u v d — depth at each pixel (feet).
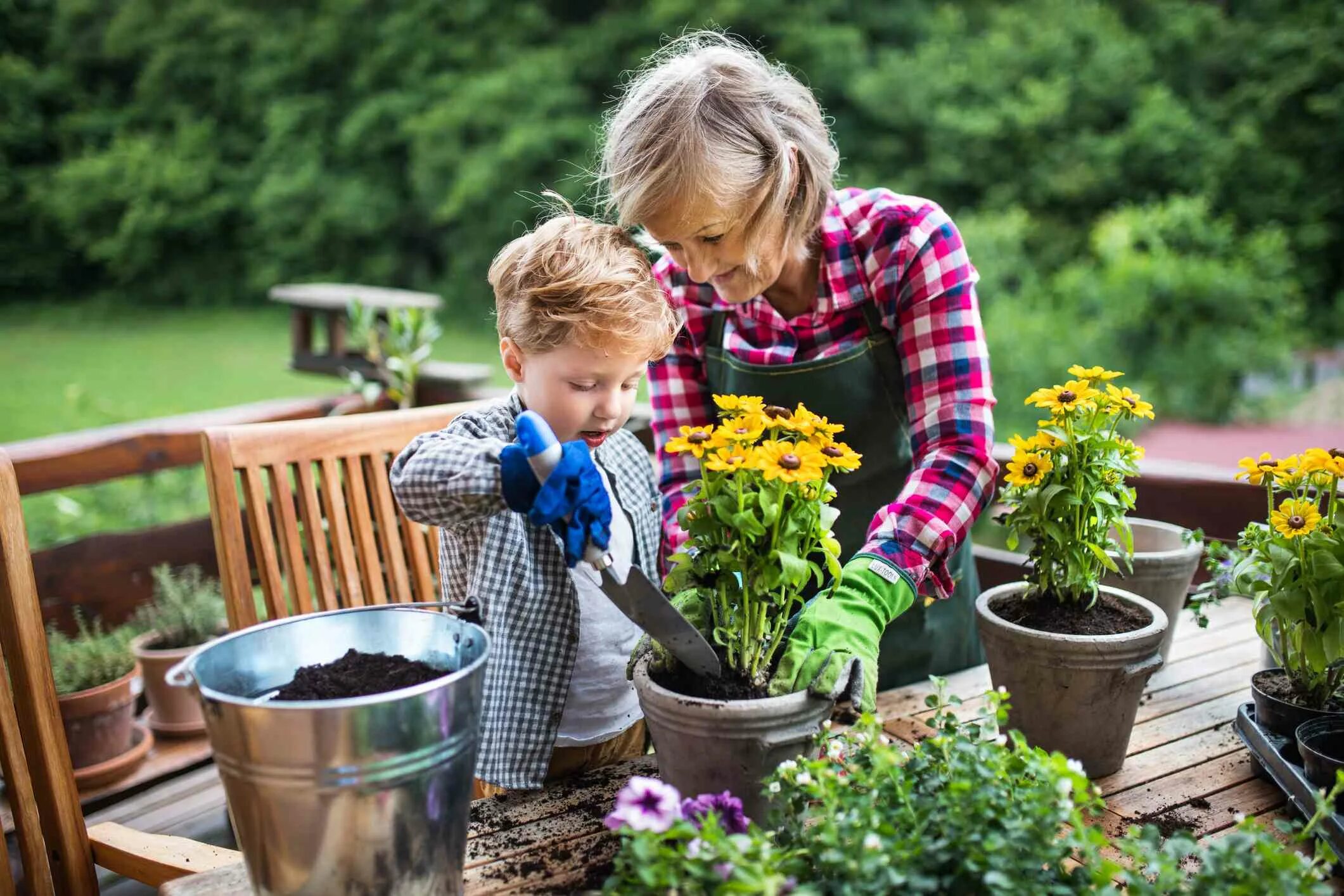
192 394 28.48
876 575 4.08
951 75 32.32
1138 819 3.88
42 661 4.68
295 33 41.11
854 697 3.52
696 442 3.66
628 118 4.17
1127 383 24.35
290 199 39.83
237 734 2.89
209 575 9.87
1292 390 25.66
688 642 3.54
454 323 38.50
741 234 4.25
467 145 37.88
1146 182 30.71
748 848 2.82
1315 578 4.07
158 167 41.45
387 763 2.91
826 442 3.64
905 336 4.78
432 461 3.67
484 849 3.70
